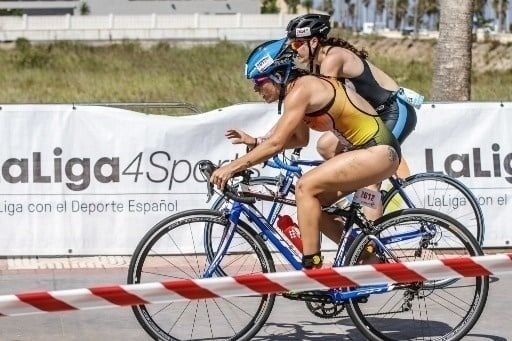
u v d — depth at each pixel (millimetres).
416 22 103562
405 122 7910
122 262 9305
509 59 47969
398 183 8250
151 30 61531
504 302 7684
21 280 8477
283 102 6332
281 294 6266
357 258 6246
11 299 4977
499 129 9547
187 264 8016
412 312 6957
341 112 6016
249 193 6285
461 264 5359
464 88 13133
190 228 7770
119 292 5098
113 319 7133
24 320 7082
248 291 5215
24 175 9250
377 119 6109
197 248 7805
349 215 6293
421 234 6336
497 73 37375
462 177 9523
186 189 9383
